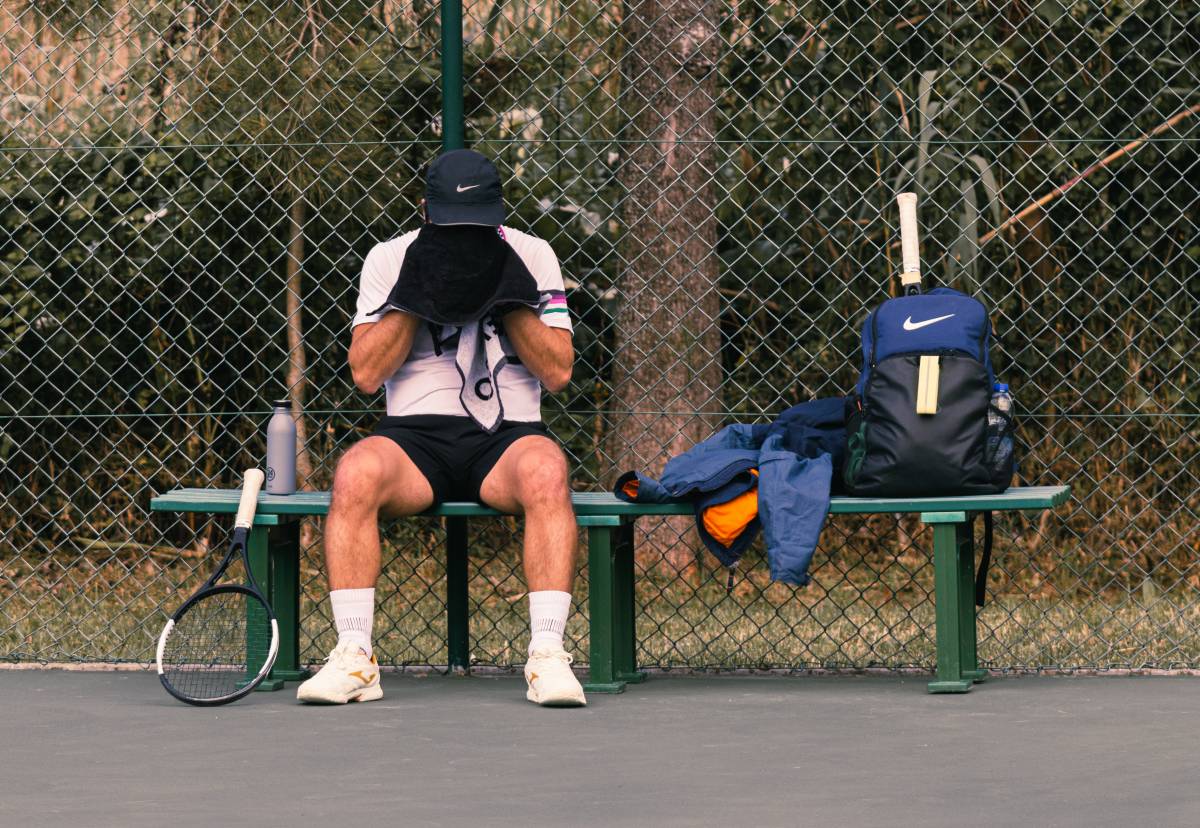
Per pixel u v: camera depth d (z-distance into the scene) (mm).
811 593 24250
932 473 14977
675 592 23812
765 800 10828
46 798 11062
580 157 26312
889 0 26438
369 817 10453
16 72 26078
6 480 27922
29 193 26812
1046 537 25453
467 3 25547
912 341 15297
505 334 16000
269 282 27078
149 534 27875
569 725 13695
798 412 16578
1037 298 24562
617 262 25062
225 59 25484
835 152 26047
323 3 24969
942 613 15312
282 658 16375
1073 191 26812
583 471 26875
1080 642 18906
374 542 15242
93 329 27422
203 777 11703
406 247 16000
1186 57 26406
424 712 14422
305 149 25188
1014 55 26406
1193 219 26797
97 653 18922
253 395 27938
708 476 15188
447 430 15664
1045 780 11383
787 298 28141
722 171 27375
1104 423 26281
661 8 24156
